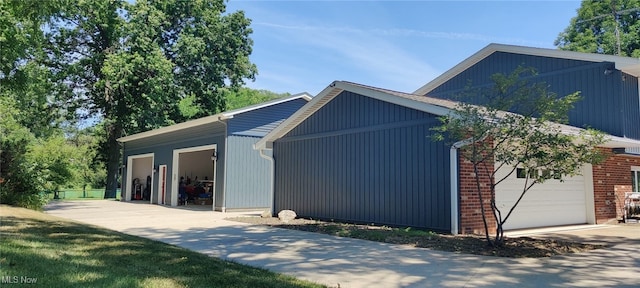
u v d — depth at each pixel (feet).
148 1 89.92
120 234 29.43
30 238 22.59
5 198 41.83
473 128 25.12
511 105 25.36
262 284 15.87
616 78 44.24
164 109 91.30
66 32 82.84
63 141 85.81
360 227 34.94
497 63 54.95
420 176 32.91
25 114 75.56
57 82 83.66
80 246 21.99
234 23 99.30
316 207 43.01
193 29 94.68
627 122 44.16
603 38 101.09
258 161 60.44
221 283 15.67
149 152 75.77
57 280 14.05
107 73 77.20
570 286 16.67
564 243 27.12
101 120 93.71
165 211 55.16
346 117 40.45
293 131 46.98
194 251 23.86
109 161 92.43
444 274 18.72
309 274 18.61
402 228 33.86
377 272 19.08
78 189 122.72
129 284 14.29
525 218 35.99
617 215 43.27
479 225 31.37
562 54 48.34
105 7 80.94
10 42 26.30
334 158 41.37
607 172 43.16
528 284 17.01
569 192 40.57
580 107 46.70
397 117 35.22
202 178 81.30
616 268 19.98
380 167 36.42
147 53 83.71
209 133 61.11
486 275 18.54
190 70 96.68
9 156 42.63
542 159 24.11
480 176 32.04
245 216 47.78
